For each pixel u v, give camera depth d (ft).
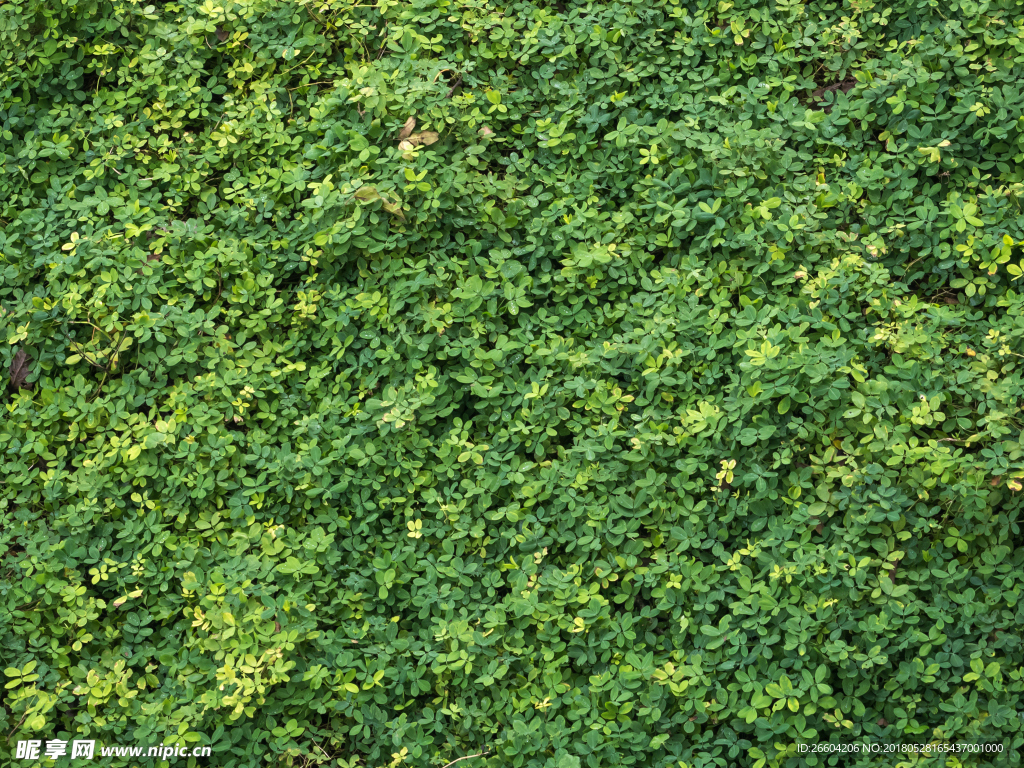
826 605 11.59
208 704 11.90
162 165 14.83
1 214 14.92
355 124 14.20
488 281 13.53
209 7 15.06
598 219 13.84
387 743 12.34
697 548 12.44
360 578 12.69
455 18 14.53
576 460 12.74
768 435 12.03
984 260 12.70
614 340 13.12
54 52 15.21
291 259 14.12
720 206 13.43
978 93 13.43
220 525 13.12
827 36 14.39
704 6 14.65
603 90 14.56
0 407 13.80
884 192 13.53
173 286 14.03
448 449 12.96
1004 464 11.38
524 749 11.78
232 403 13.46
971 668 11.41
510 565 12.63
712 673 11.96
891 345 12.30
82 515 13.16
